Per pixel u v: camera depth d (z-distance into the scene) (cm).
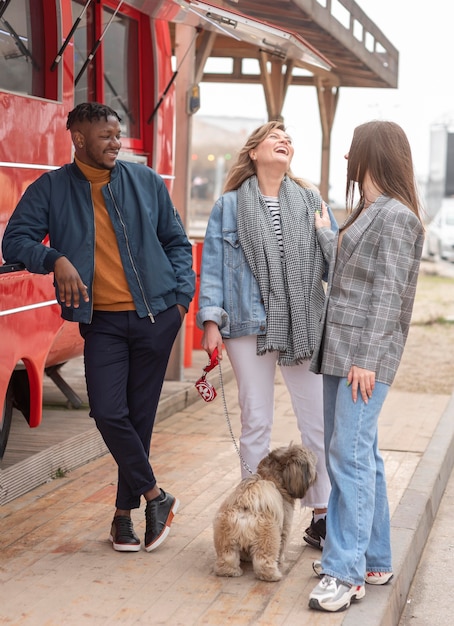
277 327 431
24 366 536
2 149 486
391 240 374
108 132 407
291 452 407
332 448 385
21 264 415
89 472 577
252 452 444
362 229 381
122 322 418
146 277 416
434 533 557
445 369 1091
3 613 360
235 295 441
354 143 393
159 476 568
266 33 716
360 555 379
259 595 385
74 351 657
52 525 468
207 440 677
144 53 736
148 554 429
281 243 442
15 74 523
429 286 2125
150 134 743
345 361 381
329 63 860
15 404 550
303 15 952
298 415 449
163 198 432
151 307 417
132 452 419
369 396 379
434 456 647
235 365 444
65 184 414
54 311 552
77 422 670
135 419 432
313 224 447
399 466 619
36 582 392
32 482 534
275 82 1310
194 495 529
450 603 457
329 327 387
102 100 654
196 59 902
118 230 414
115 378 416
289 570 415
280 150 447
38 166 525
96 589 386
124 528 432
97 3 640
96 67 644
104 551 431
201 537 456
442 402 864
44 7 553
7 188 491
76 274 392
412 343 1329
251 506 394
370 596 395
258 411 441
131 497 430
